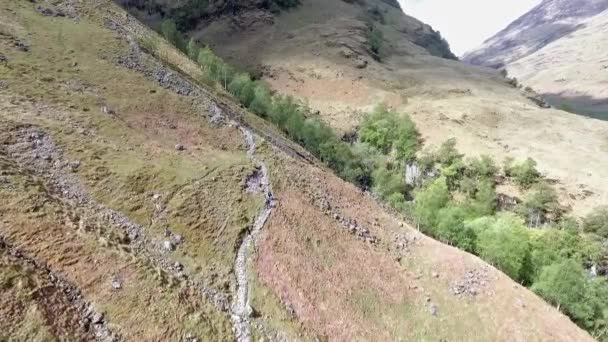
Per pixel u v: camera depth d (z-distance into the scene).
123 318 29.95
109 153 45.62
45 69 55.34
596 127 154.62
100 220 37.12
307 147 117.69
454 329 49.47
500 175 129.62
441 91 189.62
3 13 64.69
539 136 147.88
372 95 184.25
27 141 40.53
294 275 44.19
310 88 193.75
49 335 25.78
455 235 79.50
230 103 93.62
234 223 46.25
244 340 34.78
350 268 50.09
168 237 40.22
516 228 80.62
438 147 143.62
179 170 49.12
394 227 65.19
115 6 102.88
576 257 93.94
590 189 119.88
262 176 56.72
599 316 71.06
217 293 37.66
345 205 63.19
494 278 58.84
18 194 33.50
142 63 71.12
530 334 51.59
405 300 50.16
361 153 130.62
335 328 41.44
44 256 30.28
